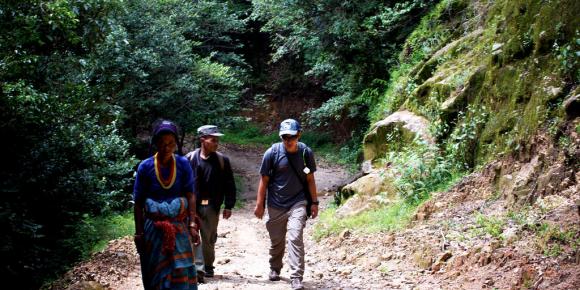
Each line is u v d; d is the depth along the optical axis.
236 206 18.78
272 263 7.37
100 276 7.92
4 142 10.19
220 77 20.50
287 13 19.73
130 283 7.50
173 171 4.84
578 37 8.55
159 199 4.81
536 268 5.97
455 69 12.35
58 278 9.06
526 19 9.95
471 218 8.23
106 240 11.48
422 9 18.56
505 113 9.68
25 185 10.21
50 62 10.64
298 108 36.97
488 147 9.73
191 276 4.84
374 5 18.34
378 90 18.80
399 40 18.67
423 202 9.72
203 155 7.38
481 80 11.00
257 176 25.62
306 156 7.02
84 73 12.41
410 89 13.88
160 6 20.05
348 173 22.06
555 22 9.13
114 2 10.24
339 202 13.85
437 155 10.88
